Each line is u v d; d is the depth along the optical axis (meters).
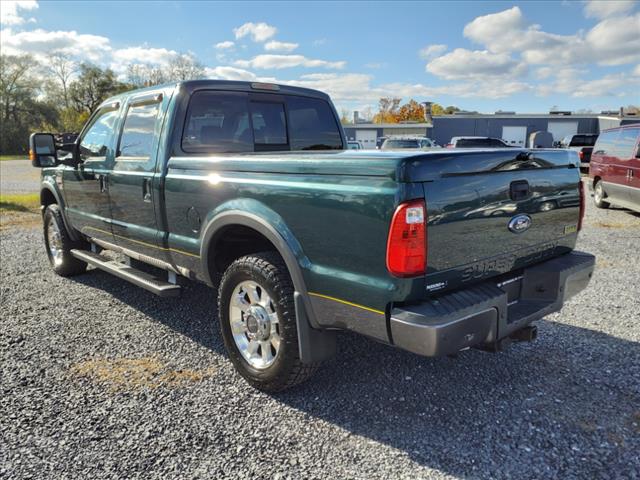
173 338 4.20
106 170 4.66
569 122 41.88
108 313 4.80
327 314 2.83
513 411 3.04
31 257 7.19
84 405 3.13
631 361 3.68
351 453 2.66
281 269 3.09
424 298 2.54
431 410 3.07
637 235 8.45
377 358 3.79
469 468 2.53
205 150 4.09
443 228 2.51
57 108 69.12
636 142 9.88
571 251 3.52
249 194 3.18
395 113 73.38
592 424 2.90
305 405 3.14
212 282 3.67
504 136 43.22
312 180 2.80
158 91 4.09
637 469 2.51
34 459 2.60
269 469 2.54
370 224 2.51
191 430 2.86
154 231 4.11
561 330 4.28
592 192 12.12
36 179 23.81
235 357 3.44
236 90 4.27
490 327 2.69
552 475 2.47
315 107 4.94
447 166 2.51
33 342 4.11
